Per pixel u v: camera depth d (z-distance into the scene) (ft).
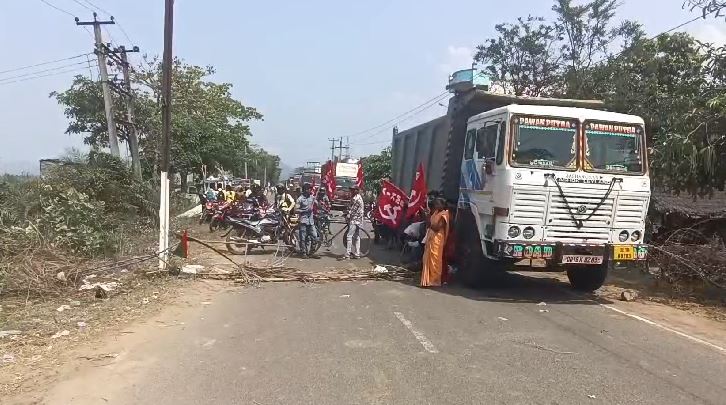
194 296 28.71
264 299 28.40
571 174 27.81
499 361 18.60
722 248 32.78
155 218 52.37
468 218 32.58
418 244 36.86
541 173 27.63
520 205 27.55
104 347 19.63
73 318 23.53
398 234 46.78
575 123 28.50
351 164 123.75
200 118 93.61
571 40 74.95
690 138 31.12
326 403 14.87
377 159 165.89
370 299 28.63
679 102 34.94
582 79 64.18
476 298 29.45
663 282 34.04
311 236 45.34
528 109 28.48
